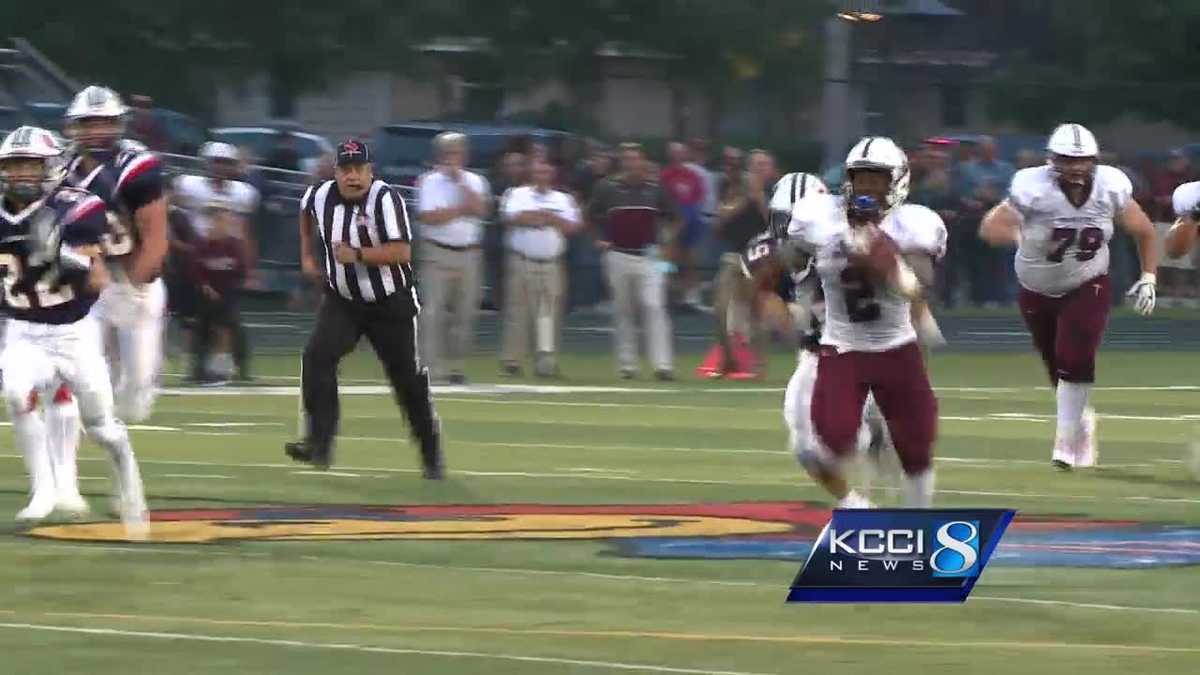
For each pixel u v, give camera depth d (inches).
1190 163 3710.6
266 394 2097.7
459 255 2213.3
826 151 4151.1
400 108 4704.7
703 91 4704.7
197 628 903.1
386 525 1190.3
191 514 1229.7
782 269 1098.1
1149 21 4761.3
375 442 1663.4
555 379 2333.9
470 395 2123.5
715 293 2383.1
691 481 1414.9
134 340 1364.4
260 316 3139.8
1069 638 893.8
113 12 4008.4
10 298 1135.0
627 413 1943.9
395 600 966.4
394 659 842.8
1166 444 1712.6
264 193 3157.0
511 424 1830.7
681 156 3006.9
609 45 4608.8
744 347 2356.1
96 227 1124.5
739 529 1181.1
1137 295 1501.0
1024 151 3385.8
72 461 1203.2
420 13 4298.7
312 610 943.7
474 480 1412.4
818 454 1060.5
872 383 1063.6
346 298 1382.9
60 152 1128.2
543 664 836.0
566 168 3253.0
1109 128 4640.8
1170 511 1280.8
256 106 4488.2
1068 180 1483.8
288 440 1659.7
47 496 1190.3
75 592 979.9
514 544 1123.9
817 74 4690.0
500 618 928.3
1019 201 1493.6
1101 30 4896.7
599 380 2324.1
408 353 1391.5
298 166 3280.0
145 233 1320.1
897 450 1072.8
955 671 829.8
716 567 1053.2
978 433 1798.7
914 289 1042.1
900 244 1047.0
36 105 3208.7
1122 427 1865.2
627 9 4530.0
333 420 1402.6
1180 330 3267.7
